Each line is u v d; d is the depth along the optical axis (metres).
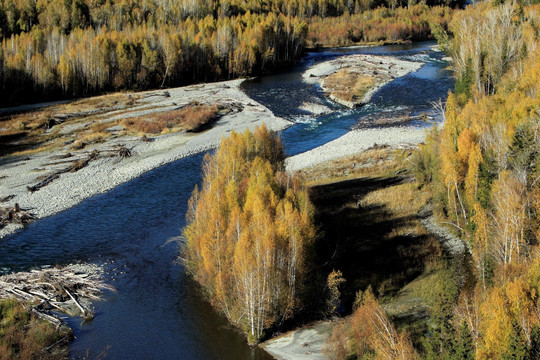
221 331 36.94
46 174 67.44
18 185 63.94
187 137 82.88
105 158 73.69
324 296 38.56
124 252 48.59
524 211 37.41
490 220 41.25
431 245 47.09
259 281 34.28
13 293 41.06
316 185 61.00
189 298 41.12
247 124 88.56
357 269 43.34
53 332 36.31
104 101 103.88
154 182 65.88
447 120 61.12
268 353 34.38
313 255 39.94
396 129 81.38
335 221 51.50
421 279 41.62
